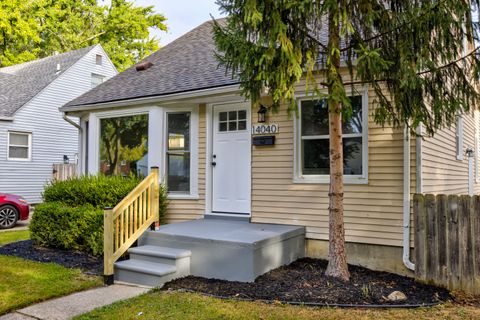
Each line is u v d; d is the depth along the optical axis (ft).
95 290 15.51
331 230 16.14
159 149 25.23
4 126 46.88
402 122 16.20
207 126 24.39
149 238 18.89
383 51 14.52
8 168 47.21
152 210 19.21
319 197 20.10
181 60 30.14
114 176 25.61
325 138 20.22
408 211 17.62
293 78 13.60
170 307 13.17
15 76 59.93
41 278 16.65
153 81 27.58
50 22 79.05
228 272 16.26
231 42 14.37
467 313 12.60
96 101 27.55
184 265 17.10
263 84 15.31
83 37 86.94
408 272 17.52
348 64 15.62
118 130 27.45
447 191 24.09
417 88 14.10
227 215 23.27
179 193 25.34
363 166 18.89
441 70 14.16
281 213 21.21
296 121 20.86
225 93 21.74
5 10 67.92
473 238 15.07
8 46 75.00
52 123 52.39
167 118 25.73
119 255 17.07
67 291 15.14
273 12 12.87
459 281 15.25
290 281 15.58
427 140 19.31
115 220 17.16
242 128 23.29
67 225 22.33
